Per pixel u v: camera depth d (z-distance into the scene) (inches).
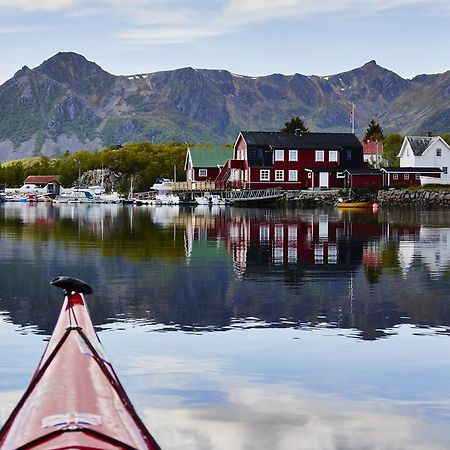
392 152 5383.9
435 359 510.0
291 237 1515.7
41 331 585.6
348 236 1542.8
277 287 813.2
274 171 3863.2
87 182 6387.8
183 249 1242.0
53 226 1959.9
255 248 1262.3
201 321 629.6
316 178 3843.5
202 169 4488.2
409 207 3358.8
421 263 1043.3
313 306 700.0
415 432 380.5
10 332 581.6
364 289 800.3
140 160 6363.2
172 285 823.1
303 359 508.4
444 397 431.8
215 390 440.1
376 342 557.9
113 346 540.7
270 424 387.9
